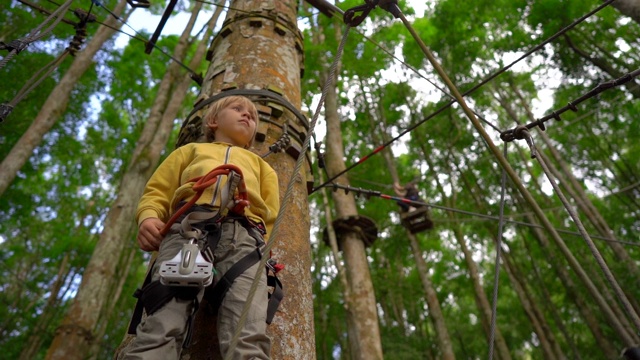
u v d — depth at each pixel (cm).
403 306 1997
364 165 1762
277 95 327
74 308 890
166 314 154
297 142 312
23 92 331
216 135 233
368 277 999
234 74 347
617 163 1838
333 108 1306
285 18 414
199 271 153
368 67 1426
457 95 234
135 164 1078
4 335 1833
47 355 837
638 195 1705
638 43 1439
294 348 211
